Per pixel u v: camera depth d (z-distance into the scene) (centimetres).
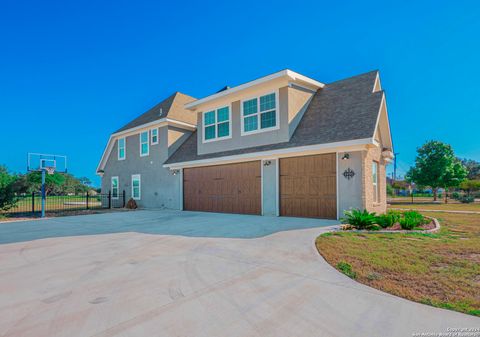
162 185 1814
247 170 1337
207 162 1461
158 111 2012
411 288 373
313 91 1359
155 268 491
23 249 658
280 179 1205
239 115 1384
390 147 1414
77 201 3022
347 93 1252
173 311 319
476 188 3491
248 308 325
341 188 1022
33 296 370
